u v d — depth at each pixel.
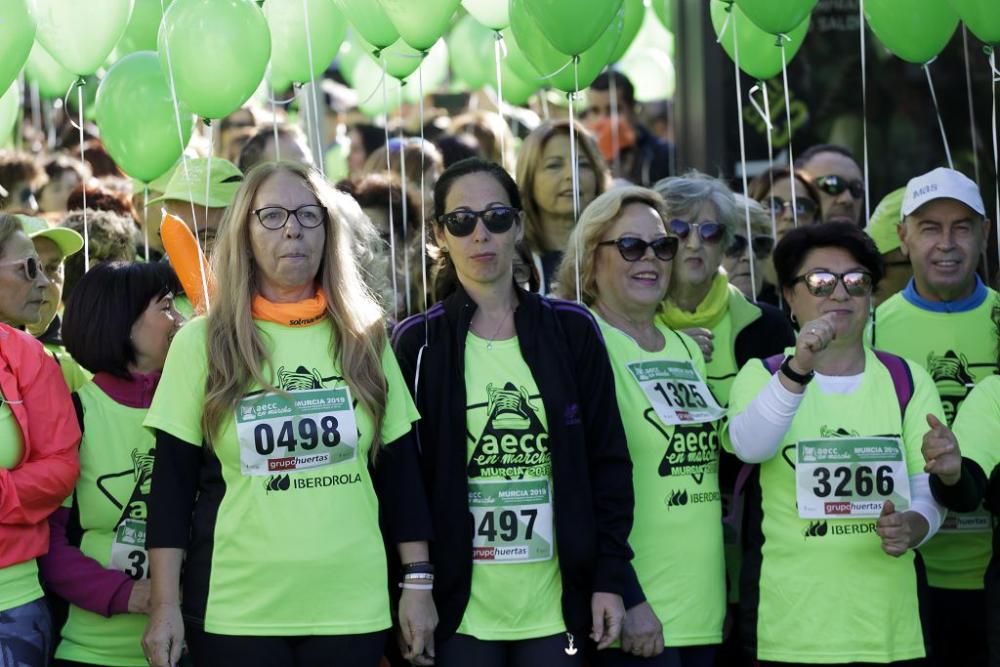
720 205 8.24
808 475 7.08
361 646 6.46
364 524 6.56
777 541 7.12
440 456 6.88
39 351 6.94
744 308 8.39
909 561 7.11
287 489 6.43
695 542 7.23
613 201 7.53
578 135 10.12
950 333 8.19
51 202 12.45
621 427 7.09
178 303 7.95
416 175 11.10
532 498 6.88
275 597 6.38
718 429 7.43
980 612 7.96
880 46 12.95
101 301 7.14
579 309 7.20
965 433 7.24
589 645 7.22
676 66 13.20
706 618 7.23
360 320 6.73
